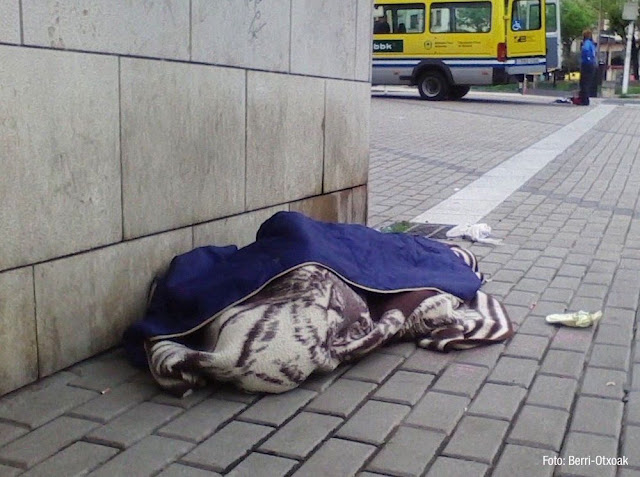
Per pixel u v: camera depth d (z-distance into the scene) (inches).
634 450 125.7
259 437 128.5
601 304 199.3
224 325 146.1
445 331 167.9
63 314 150.9
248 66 200.2
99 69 153.2
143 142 166.4
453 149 536.4
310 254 161.2
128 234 164.7
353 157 261.0
